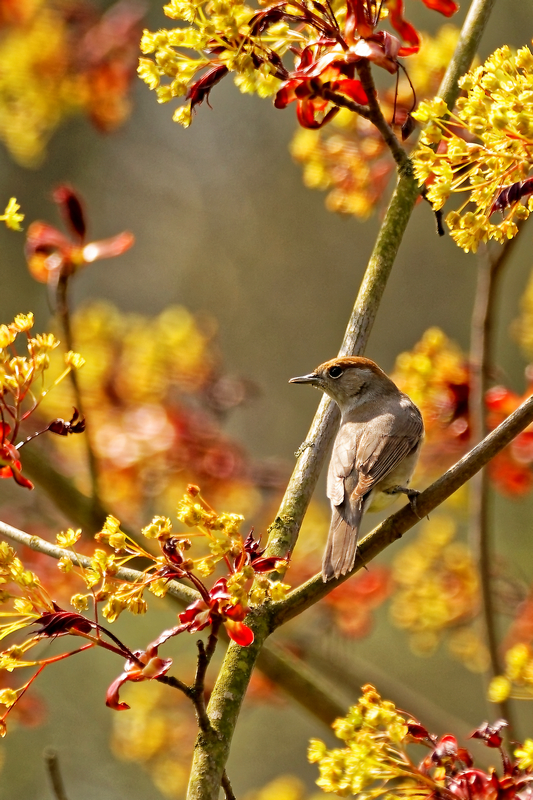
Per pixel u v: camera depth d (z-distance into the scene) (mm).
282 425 22922
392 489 9258
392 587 12250
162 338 12297
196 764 5652
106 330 12305
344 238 24500
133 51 12969
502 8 20531
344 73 6699
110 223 24781
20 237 22656
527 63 5809
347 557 6938
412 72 9844
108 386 12078
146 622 18547
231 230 25141
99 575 5422
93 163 24562
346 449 9188
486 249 9734
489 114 5605
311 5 6508
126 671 5328
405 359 10312
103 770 18062
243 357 23844
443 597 11438
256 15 6289
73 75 12867
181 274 24797
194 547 12383
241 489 12219
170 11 6277
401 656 18312
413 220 23141
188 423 12078
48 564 11203
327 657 12266
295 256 24656
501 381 10812
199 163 25625
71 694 18578
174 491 12156
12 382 5570
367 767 5508
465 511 11867
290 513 7082
